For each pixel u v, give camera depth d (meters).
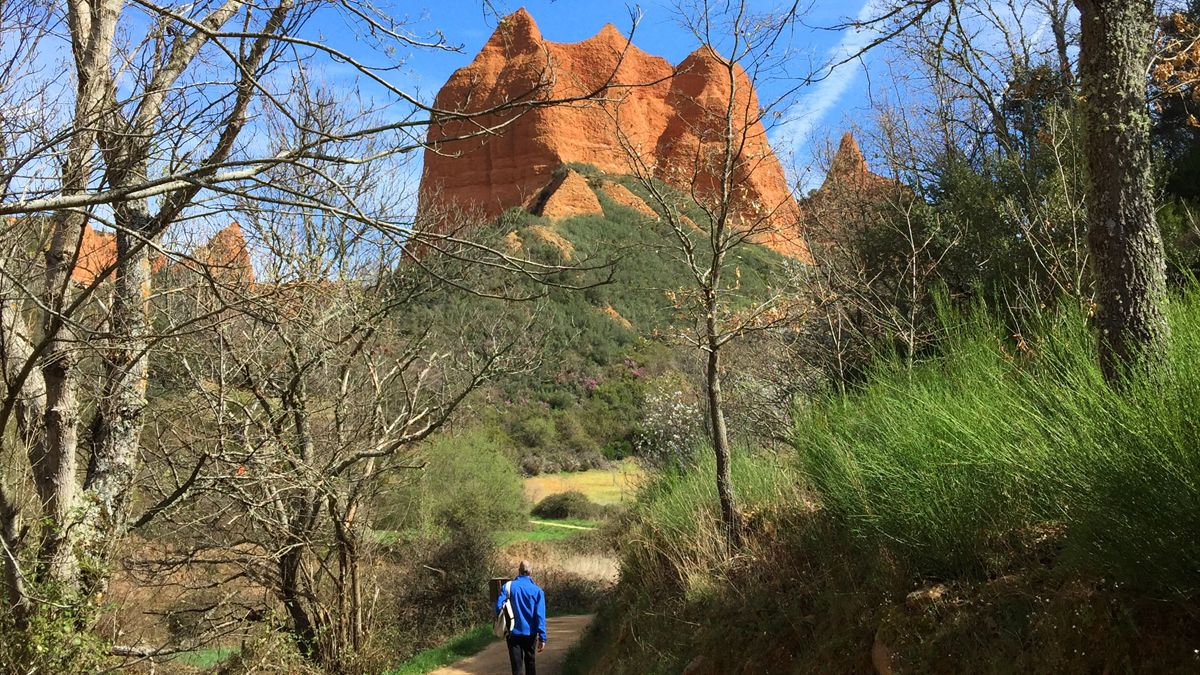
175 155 4.83
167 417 9.27
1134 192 4.29
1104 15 4.41
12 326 6.00
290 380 10.65
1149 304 4.17
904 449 4.97
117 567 7.13
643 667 7.29
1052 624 3.68
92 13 5.28
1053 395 4.29
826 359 9.05
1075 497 3.66
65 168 4.77
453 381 12.95
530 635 9.62
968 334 5.75
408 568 18.89
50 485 6.34
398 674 12.40
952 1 6.23
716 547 7.55
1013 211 7.40
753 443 11.88
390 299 10.61
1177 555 3.16
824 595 5.57
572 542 26.38
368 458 11.78
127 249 6.35
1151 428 3.30
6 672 5.41
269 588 11.23
